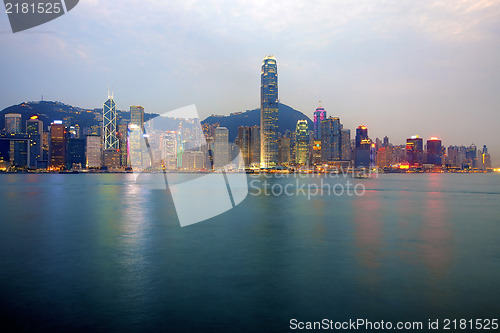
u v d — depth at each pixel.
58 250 29.58
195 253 28.56
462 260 26.27
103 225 44.88
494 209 67.88
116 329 14.58
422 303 17.50
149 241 33.72
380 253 28.78
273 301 17.78
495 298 18.14
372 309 16.81
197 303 17.48
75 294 18.58
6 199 88.19
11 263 25.11
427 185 182.88
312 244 32.66
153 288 19.61
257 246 31.47
